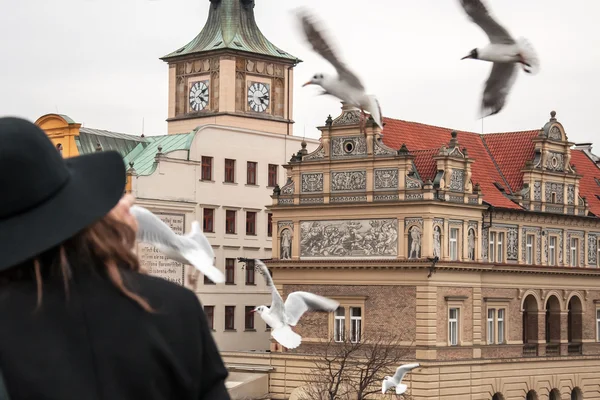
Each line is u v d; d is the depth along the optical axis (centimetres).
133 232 648
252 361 8500
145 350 616
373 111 1761
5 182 615
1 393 602
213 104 11338
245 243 10231
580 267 9462
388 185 8175
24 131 623
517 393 8656
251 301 10225
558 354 9156
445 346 8031
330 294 8344
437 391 7938
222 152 10075
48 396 596
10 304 612
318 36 1486
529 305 9012
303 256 8550
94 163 640
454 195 8219
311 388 7619
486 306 8481
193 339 634
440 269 8006
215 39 11381
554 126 9381
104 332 614
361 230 8275
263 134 10431
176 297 637
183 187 9662
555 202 9344
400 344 8000
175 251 1205
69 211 621
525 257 8969
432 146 8844
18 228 614
